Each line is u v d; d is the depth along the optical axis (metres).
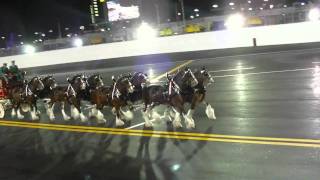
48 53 40.94
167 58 35.62
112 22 74.50
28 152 13.85
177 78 13.89
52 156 13.09
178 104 13.76
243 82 21.19
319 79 19.27
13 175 11.74
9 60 42.19
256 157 10.44
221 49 34.25
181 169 10.44
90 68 37.22
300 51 29.61
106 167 11.46
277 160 10.05
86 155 12.73
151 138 13.42
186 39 35.66
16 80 21.42
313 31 31.20
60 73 36.53
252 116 14.33
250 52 32.59
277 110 14.70
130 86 14.85
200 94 13.80
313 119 13.00
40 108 21.84
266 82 20.30
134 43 37.62
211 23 54.03
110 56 38.56
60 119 18.31
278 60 26.95
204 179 9.61
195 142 12.33
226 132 12.85
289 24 31.98
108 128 15.52
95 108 17.52
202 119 14.77
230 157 10.70
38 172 11.77
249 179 9.24
